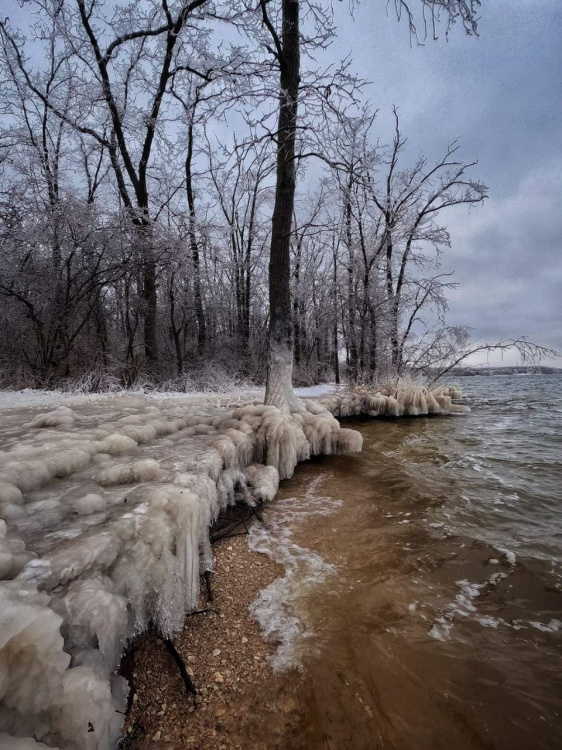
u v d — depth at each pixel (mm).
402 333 14750
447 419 10898
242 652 2164
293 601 2635
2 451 3086
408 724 1760
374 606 2588
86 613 1612
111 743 1472
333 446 6504
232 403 8203
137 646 2027
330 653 2170
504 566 3109
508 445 7617
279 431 5078
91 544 1865
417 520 4012
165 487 2451
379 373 13938
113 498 2502
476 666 2080
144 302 11148
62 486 2672
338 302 18203
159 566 2090
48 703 1244
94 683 1394
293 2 6145
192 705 1824
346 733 1722
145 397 8414
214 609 2520
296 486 4992
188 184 14703
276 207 6055
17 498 2295
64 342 9609
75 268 10008
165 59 10742
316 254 23016
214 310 18953
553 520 4043
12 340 10352
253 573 2971
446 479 5418
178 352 13102
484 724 1753
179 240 10430
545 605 2613
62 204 8758
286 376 6242
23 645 1216
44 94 11445
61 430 4297
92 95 10586
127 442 3779
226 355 15617
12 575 1585
